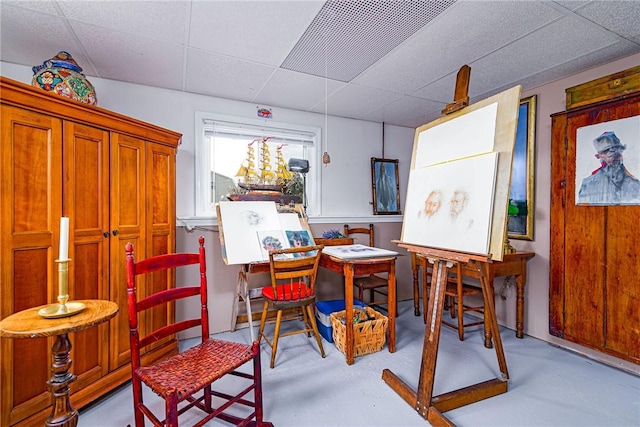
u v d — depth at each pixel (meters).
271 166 2.96
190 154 2.67
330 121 3.34
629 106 1.98
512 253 2.56
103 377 1.77
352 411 1.66
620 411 1.66
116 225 1.82
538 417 1.61
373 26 1.73
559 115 2.37
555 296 2.40
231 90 2.62
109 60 2.08
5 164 1.34
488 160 1.51
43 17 1.61
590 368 2.12
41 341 1.50
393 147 3.73
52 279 1.50
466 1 1.52
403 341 2.57
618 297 2.03
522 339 2.60
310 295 2.23
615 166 2.04
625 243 1.99
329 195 3.35
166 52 1.99
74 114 1.59
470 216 1.54
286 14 1.62
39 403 1.48
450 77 2.41
